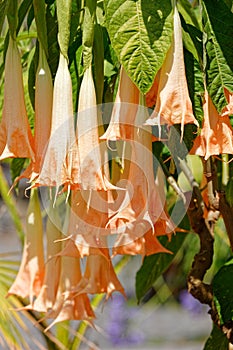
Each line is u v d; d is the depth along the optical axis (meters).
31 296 1.75
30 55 1.78
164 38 1.25
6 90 1.43
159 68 1.24
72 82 1.53
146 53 1.24
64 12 1.38
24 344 2.04
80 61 1.53
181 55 1.31
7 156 1.38
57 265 1.73
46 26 1.51
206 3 1.37
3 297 2.06
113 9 1.25
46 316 1.72
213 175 1.68
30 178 1.41
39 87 1.43
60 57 1.40
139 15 1.25
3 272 2.15
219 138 1.34
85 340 2.18
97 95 1.48
